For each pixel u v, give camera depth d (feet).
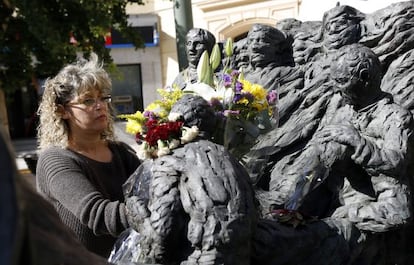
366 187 4.95
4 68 24.21
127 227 4.76
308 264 4.35
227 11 29.07
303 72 6.54
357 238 4.68
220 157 3.75
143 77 37.35
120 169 6.24
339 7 6.31
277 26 7.39
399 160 4.67
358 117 5.24
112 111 6.61
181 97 4.38
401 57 5.98
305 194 5.00
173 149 3.90
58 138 5.91
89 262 1.68
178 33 12.12
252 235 3.73
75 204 5.05
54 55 23.47
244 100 4.84
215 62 5.29
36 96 40.14
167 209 3.57
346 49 5.15
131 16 35.99
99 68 6.17
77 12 22.86
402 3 6.07
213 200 3.50
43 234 1.42
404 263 5.40
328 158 4.83
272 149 5.57
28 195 1.44
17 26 23.39
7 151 1.14
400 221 4.60
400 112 4.96
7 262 1.06
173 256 3.63
